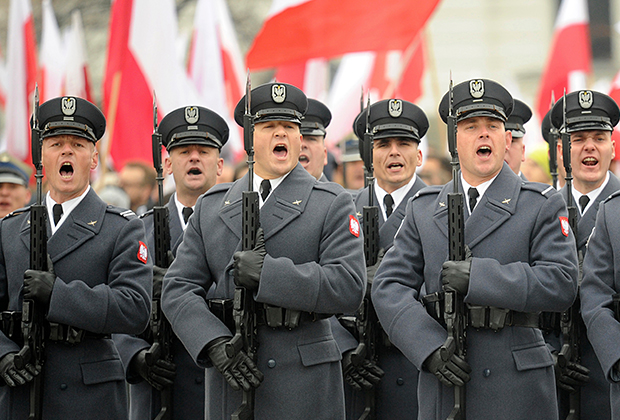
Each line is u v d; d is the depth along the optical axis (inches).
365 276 652.1
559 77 1437.0
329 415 644.1
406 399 806.5
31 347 644.1
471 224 663.1
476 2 3646.7
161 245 779.4
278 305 617.9
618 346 634.2
